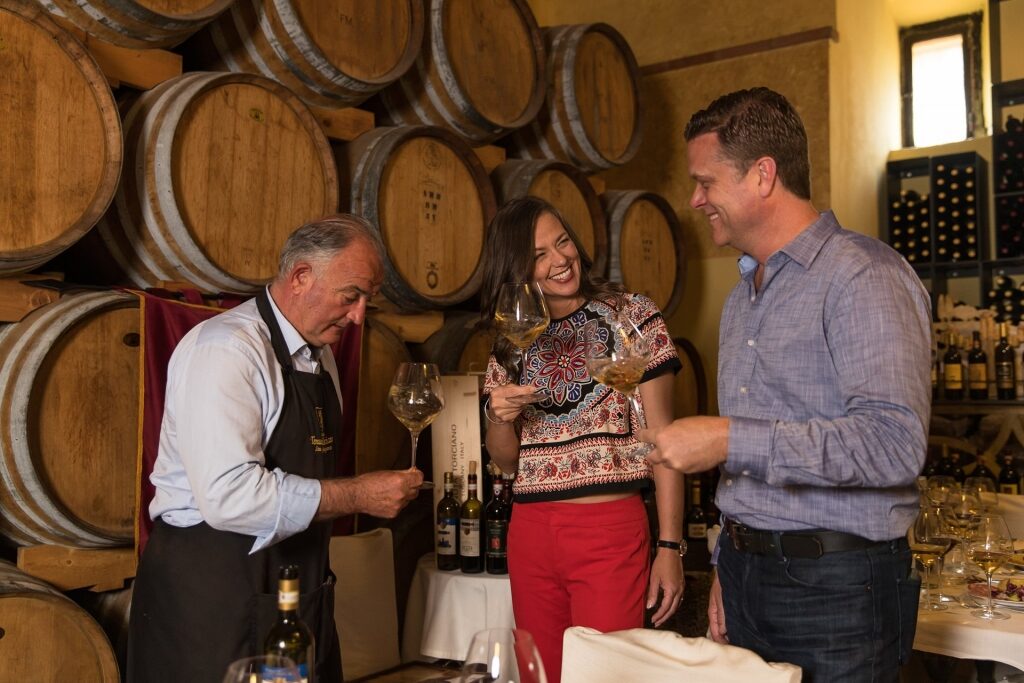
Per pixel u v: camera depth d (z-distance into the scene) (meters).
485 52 4.03
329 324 2.09
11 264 2.41
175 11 2.83
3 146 2.40
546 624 2.27
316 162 3.24
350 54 3.42
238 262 2.99
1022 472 5.57
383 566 3.31
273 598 1.91
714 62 5.89
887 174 7.00
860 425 1.39
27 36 2.45
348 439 3.26
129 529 2.63
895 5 7.28
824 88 5.55
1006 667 2.65
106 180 2.58
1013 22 6.96
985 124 7.43
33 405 2.45
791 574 1.56
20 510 2.44
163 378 2.64
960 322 6.12
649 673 1.54
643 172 6.10
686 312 5.90
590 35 4.73
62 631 2.41
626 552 2.19
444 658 3.11
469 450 3.30
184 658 1.94
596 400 2.23
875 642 1.53
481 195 3.90
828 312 1.51
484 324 2.37
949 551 2.93
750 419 1.41
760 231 1.61
